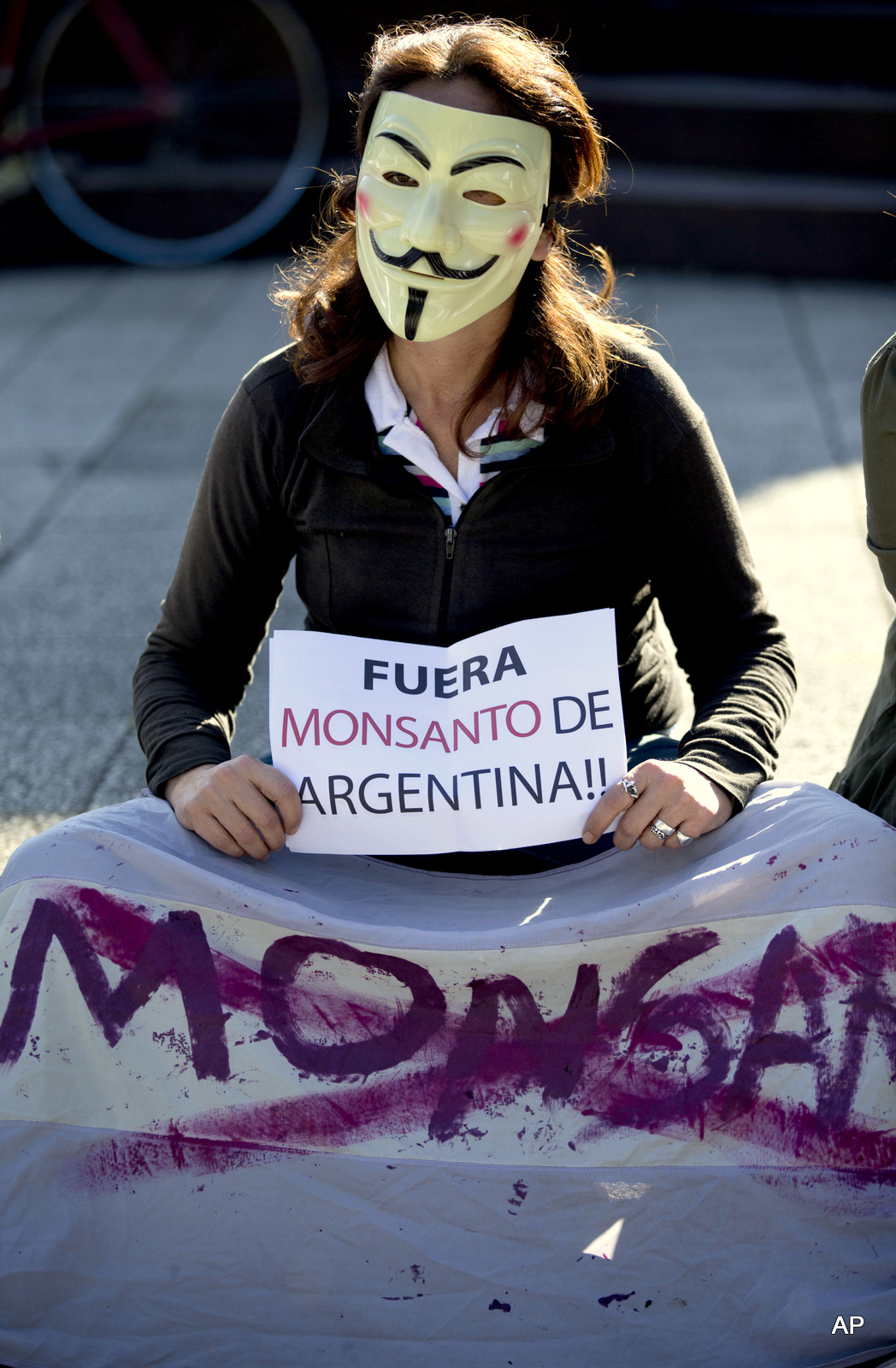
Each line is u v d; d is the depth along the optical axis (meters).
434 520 1.84
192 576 2.00
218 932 1.74
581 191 1.96
